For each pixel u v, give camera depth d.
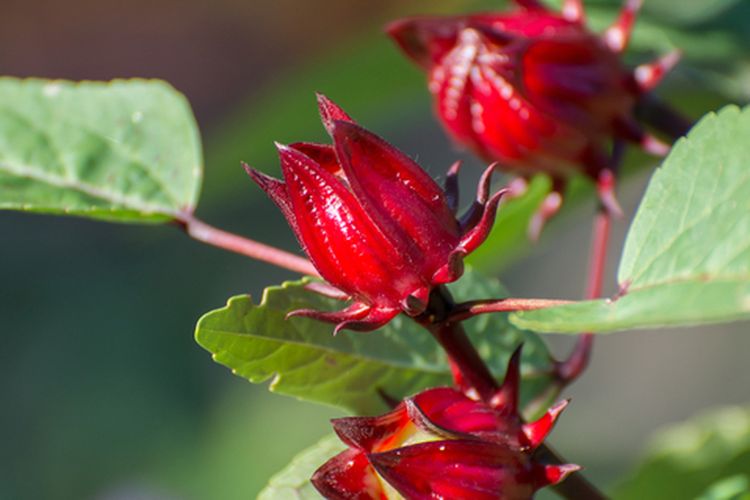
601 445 1.30
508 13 0.60
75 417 1.53
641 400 1.34
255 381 0.55
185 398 1.51
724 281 0.49
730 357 1.34
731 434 0.67
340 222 0.51
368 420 0.51
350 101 0.74
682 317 0.48
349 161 0.50
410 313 0.51
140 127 0.62
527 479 0.52
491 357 0.58
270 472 1.38
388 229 0.51
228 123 0.85
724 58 0.68
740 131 0.51
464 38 0.59
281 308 0.55
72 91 0.63
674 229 0.51
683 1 0.69
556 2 0.67
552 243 1.49
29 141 0.62
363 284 0.51
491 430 0.52
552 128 0.59
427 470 0.51
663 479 0.68
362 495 0.51
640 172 0.69
